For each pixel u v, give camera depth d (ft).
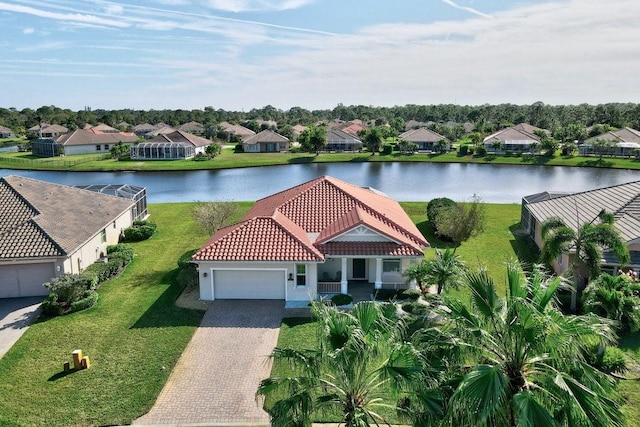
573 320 37.06
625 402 56.65
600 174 281.95
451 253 88.58
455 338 39.37
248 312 86.74
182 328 79.87
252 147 400.47
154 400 60.44
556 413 34.78
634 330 70.95
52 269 95.50
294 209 112.68
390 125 625.82
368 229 95.66
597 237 78.28
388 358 39.88
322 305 43.60
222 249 91.76
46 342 75.46
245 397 61.21
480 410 32.96
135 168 296.30
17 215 104.53
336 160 337.93
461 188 236.43
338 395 41.75
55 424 56.03
